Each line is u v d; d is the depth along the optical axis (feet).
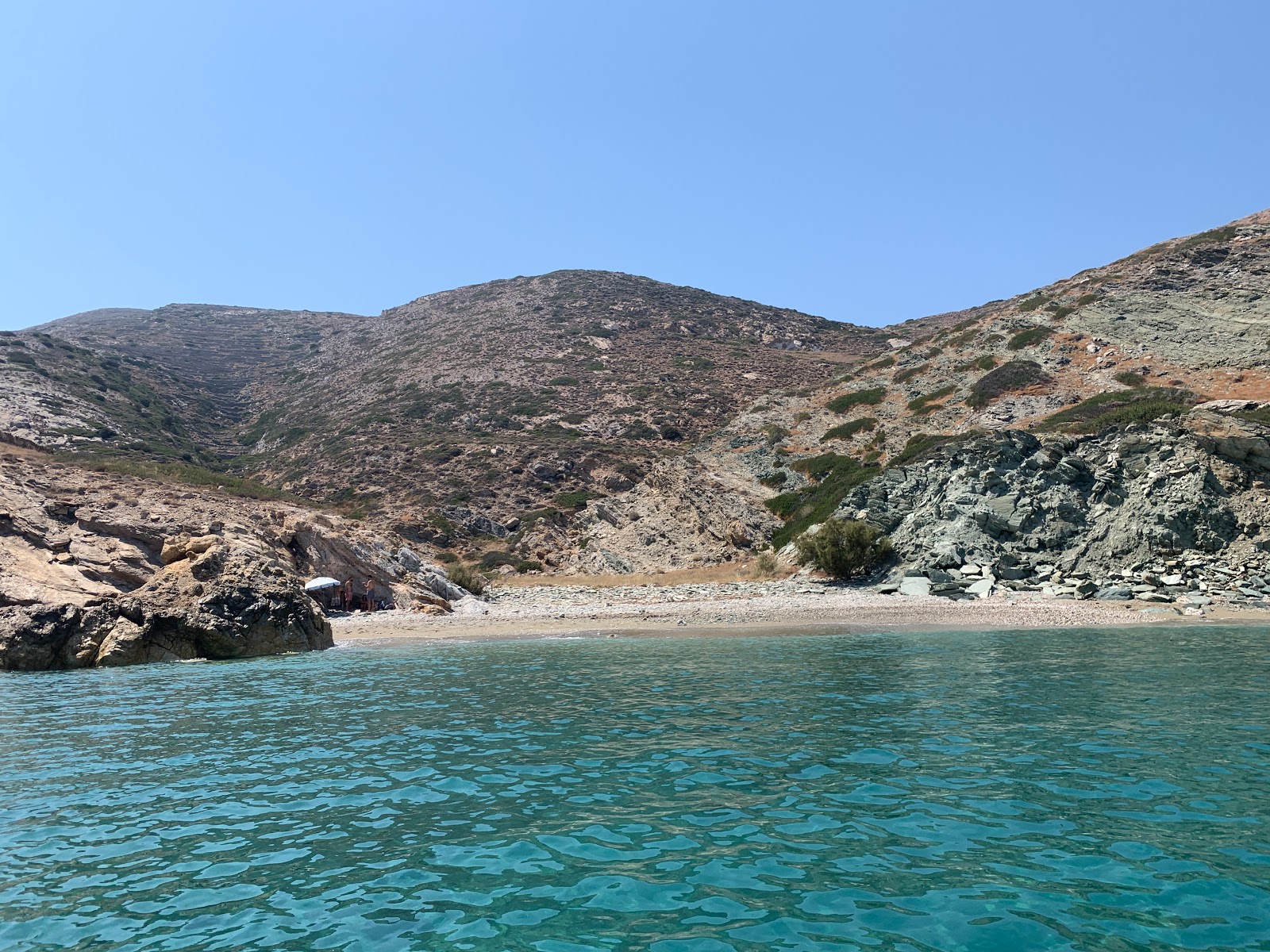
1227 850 27.27
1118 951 20.68
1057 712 49.34
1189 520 125.90
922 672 66.44
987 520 142.41
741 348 404.36
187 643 91.25
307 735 48.21
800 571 164.45
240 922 23.22
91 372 343.67
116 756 43.73
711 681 65.36
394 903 24.31
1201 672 63.00
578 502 242.37
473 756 42.01
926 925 22.27
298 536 135.85
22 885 26.09
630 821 31.24
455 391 346.54
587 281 509.35
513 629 114.93
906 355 266.57
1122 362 208.03
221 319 567.59
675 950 20.99
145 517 116.06
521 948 21.30
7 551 98.32
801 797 33.63
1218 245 242.17
